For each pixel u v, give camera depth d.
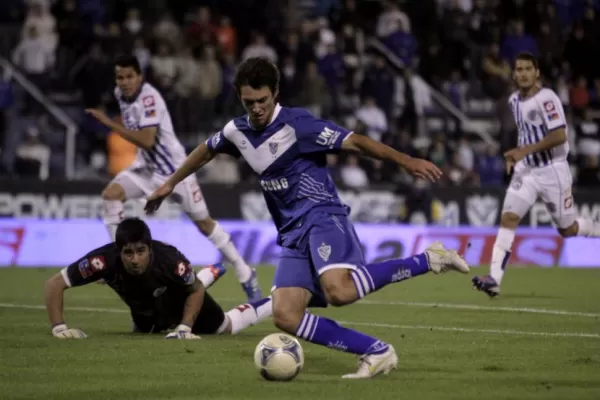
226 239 40.97
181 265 29.20
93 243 66.19
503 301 44.16
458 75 90.38
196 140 78.19
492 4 93.69
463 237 71.06
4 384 22.41
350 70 85.94
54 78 81.75
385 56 88.81
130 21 81.62
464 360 26.17
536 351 28.00
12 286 49.66
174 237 66.06
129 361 25.64
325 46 87.00
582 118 88.44
